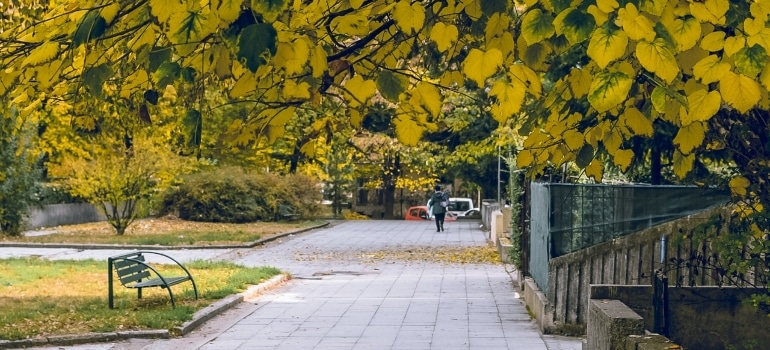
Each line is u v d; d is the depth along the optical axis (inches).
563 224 509.7
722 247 265.3
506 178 1800.0
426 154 1882.4
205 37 144.1
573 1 136.1
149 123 178.9
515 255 748.6
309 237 1456.7
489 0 166.7
